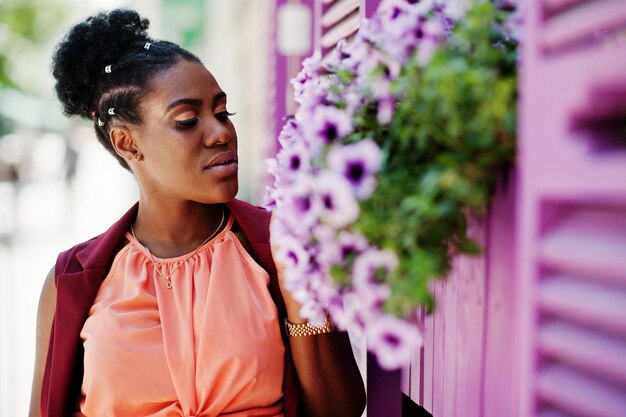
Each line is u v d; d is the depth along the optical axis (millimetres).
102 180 20828
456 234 1080
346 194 977
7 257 8297
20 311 5812
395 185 1033
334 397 1782
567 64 806
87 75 1799
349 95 1176
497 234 1181
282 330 1770
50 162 20938
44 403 1795
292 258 1103
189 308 1704
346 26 2100
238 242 1814
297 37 3865
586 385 798
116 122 1757
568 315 827
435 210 958
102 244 1813
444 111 968
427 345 1579
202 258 1771
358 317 1062
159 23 9219
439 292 1489
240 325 1678
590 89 780
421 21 1092
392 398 1850
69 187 16797
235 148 1752
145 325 1696
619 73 741
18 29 22156
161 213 1801
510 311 1133
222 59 9828
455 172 969
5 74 21672
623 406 744
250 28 6145
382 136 1162
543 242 846
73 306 1759
